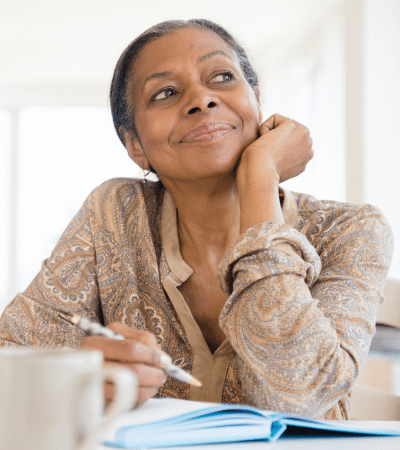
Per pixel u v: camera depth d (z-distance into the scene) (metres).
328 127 4.76
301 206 1.03
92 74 7.09
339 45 4.72
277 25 5.64
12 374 0.32
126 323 1.03
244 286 0.75
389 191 3.83
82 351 0.34
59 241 1.10
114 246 1.06
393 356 1.45
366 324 0.80
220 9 5.40
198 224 1.02
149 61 1.02
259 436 0.49
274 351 0.71
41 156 7.60
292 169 0.97
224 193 1.00
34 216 7.54
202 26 1.04
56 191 7.56
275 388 0.71
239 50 1.11
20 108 7.65
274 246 0.76
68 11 5.52
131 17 5.64
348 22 4.14
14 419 0.32
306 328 0.70
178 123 0.97
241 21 5.60
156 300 1.02
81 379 0.32
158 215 1.07
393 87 3.89
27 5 5.39
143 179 1.16
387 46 3.94
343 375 0.71
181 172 0.98
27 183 7.57
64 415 0.32
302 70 5.47
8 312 0.98
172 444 0.45
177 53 1.00
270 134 0.98
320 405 0.71
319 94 5.05
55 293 1.03
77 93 7.52
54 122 7.62
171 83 1.00
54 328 0.99
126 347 0.58
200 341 0.97
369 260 0.91
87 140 7.60
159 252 1.04
